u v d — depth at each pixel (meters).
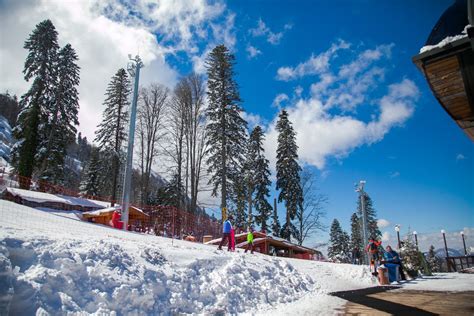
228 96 29.45
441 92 4.88
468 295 9.15
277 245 27.48
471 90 4.68
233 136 28.23
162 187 37.41
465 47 4.23
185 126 33.41
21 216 12.73
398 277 14.52
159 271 6.82
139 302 5.67
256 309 7.66
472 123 5.37
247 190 35.34
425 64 4.57
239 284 8.33
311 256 31.98
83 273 5.45
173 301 6.31
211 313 6.62
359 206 53.03
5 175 29.02
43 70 30.52
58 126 30.86
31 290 4.54
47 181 29.73
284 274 11.10
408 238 19.30
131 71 18.52
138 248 7.53
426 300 8.39
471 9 3.85
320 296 9.74
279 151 37.84
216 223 27.75
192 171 31.33
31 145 28.00
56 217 15.14
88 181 40.91
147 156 33.88
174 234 23.69
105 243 6.77
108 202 31.64
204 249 10.85
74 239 6.63
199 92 33.69
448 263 26.56
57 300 4.73
